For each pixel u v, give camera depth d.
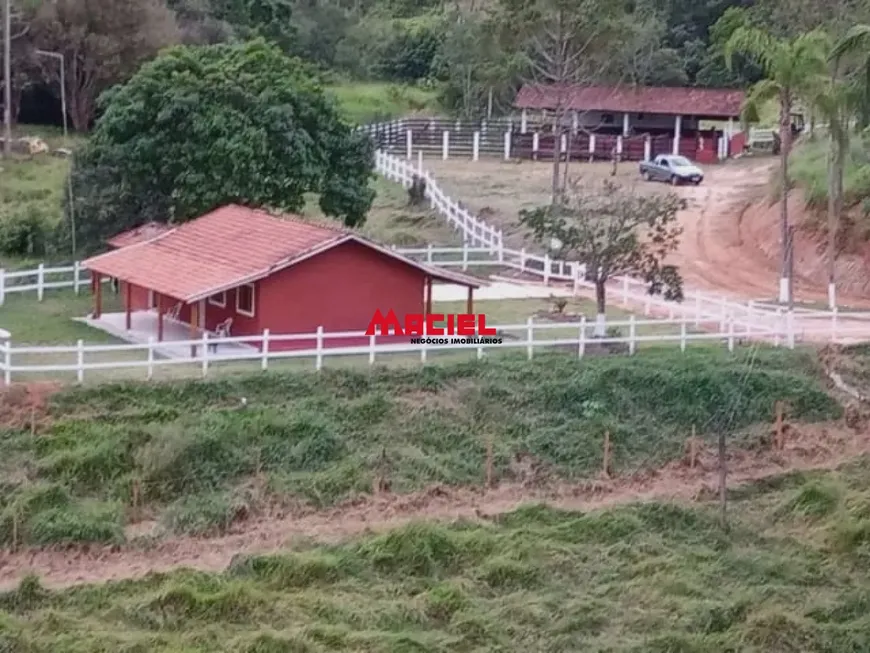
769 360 40.00
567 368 38.47
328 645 25.69
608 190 50.72
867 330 42.50
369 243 38.72
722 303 42.41
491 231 52.78
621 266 40.50
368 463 33.94
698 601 28.33
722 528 32.31
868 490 33.94
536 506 32.69
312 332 38.69
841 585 29.78
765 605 28.12
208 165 47.38
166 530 31.22
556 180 56.91
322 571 28.91
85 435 33.44
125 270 40.56
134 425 33.91
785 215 45.84
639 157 71.44
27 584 27.70
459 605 27.84
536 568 29.58
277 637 25.56
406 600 28.19
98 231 48.81
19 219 53.06
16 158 67.62
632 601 28.47
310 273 38.41
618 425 36.69
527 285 49.41
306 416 34.88
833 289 45.72
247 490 32.62
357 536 30.92
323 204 49.72
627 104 73.56
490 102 80.81
